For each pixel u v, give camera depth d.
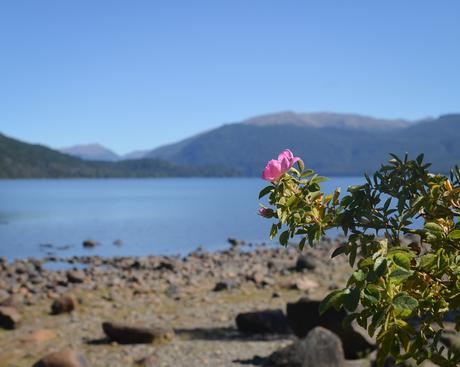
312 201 3.56
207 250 44.12
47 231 62.53
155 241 51.66
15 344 13.80
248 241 50.81
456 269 3.13
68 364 10.59
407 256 2.61
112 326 13.64
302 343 10.49
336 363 10.43
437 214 3.47
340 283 21.66
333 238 45.41
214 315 16.81
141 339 13.41
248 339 13.73
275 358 10.52
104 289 22.30
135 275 26.83
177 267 30.09
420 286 3.25
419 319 10.75
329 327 11.89
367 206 3.51
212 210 105.19
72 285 23.58
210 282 23.89
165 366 11.62
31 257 38.91
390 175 3.62
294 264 28.58
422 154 3.57
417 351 3.28
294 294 19.86
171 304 18.80
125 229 65.31
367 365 10.69
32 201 146.50
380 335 2.94
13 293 21.67
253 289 21.17
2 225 71.06
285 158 3.59
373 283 2.58
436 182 3.53
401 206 3.42
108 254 41.72
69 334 14.73
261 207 3.62
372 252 3.38
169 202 140.38
